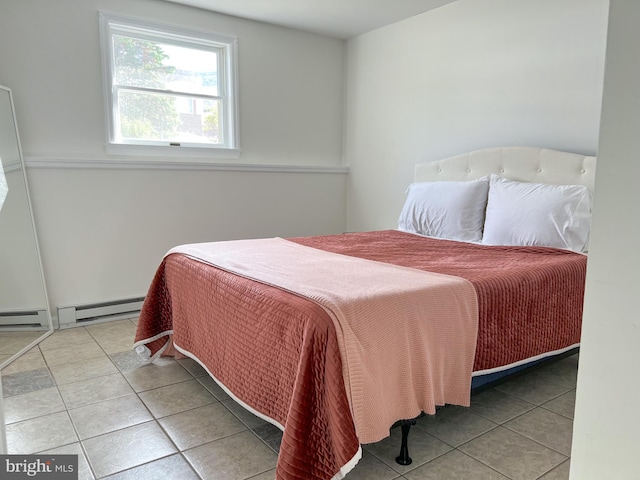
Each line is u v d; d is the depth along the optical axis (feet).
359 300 4.96
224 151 12.23
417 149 12.18
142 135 11.27
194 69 11.81
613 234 1.86
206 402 6.95
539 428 6.20
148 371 8.05
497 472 5.24
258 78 12.55
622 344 1.87
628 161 1.78
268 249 8.32
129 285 11.15
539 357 6.76
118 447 5.75
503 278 6.24
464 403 5.73
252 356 5.66
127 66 10.90
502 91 10.16
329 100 14.01
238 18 12.00
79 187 10.29
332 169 14.05
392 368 4.96
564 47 9.02
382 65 12.92
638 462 1.86
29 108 9.69
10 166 9.20
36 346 9.18
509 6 9.86
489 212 9.50
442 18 11.24
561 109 9.16
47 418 6.43
